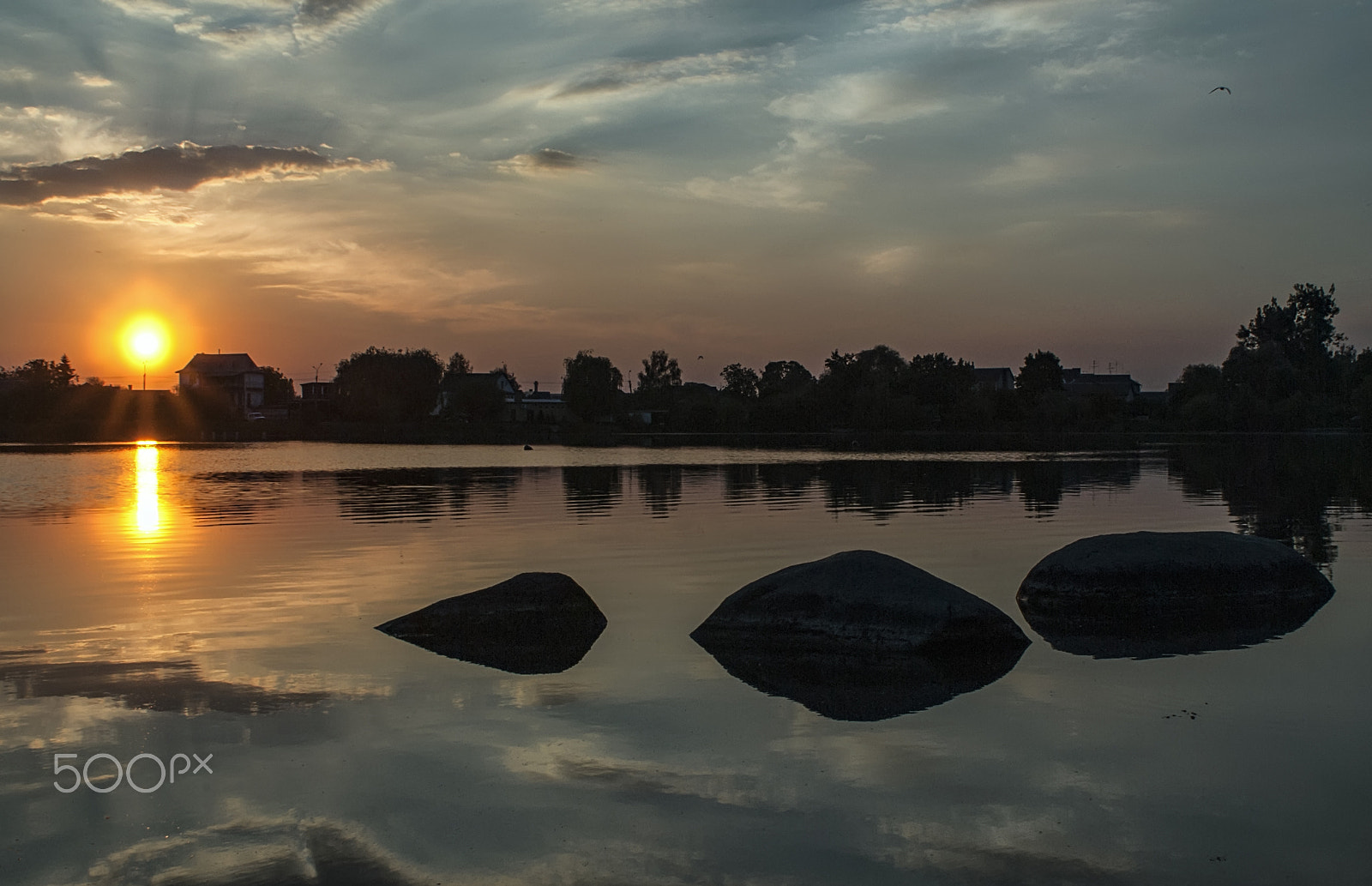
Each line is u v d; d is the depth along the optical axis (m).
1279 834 5.93
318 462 49.78
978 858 5.66
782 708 8.30
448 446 75.31
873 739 7.53
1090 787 6.60
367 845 5.86
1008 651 10.13
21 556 16.83
